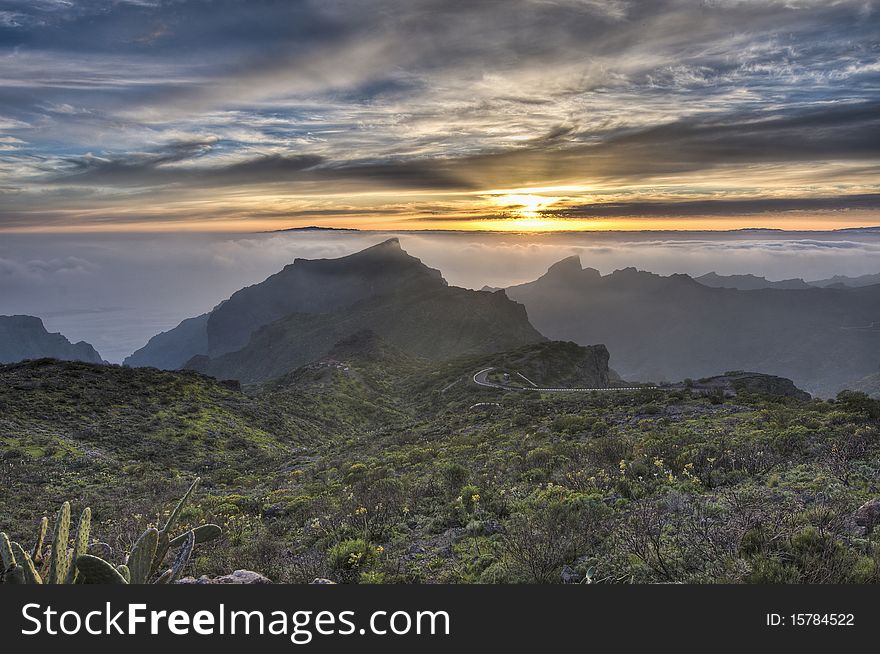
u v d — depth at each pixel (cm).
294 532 1616
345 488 2181
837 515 876
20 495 3173
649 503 1195
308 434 7438
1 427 4834
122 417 5869
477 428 3850
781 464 1488
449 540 1232
